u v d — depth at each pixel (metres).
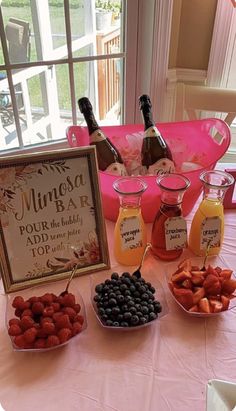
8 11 1.18
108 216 0.93
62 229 0.74
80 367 0.57
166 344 0.61
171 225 0.75
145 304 0.62
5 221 0.69
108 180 0.83
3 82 1.29
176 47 1.48
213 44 1.44
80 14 1.29
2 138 1.40
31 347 0.57
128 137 1.00
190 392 0.53
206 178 0.77
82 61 1.38
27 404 0.52
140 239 0.77
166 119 1.62
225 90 1.26
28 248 0.72
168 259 0.79
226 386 0.50
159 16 1.33
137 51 1.43
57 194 0.71
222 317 0.66
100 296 0.64
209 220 0.77
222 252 0.82
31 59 1.30
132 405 0.52
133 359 0.58
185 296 0.65
